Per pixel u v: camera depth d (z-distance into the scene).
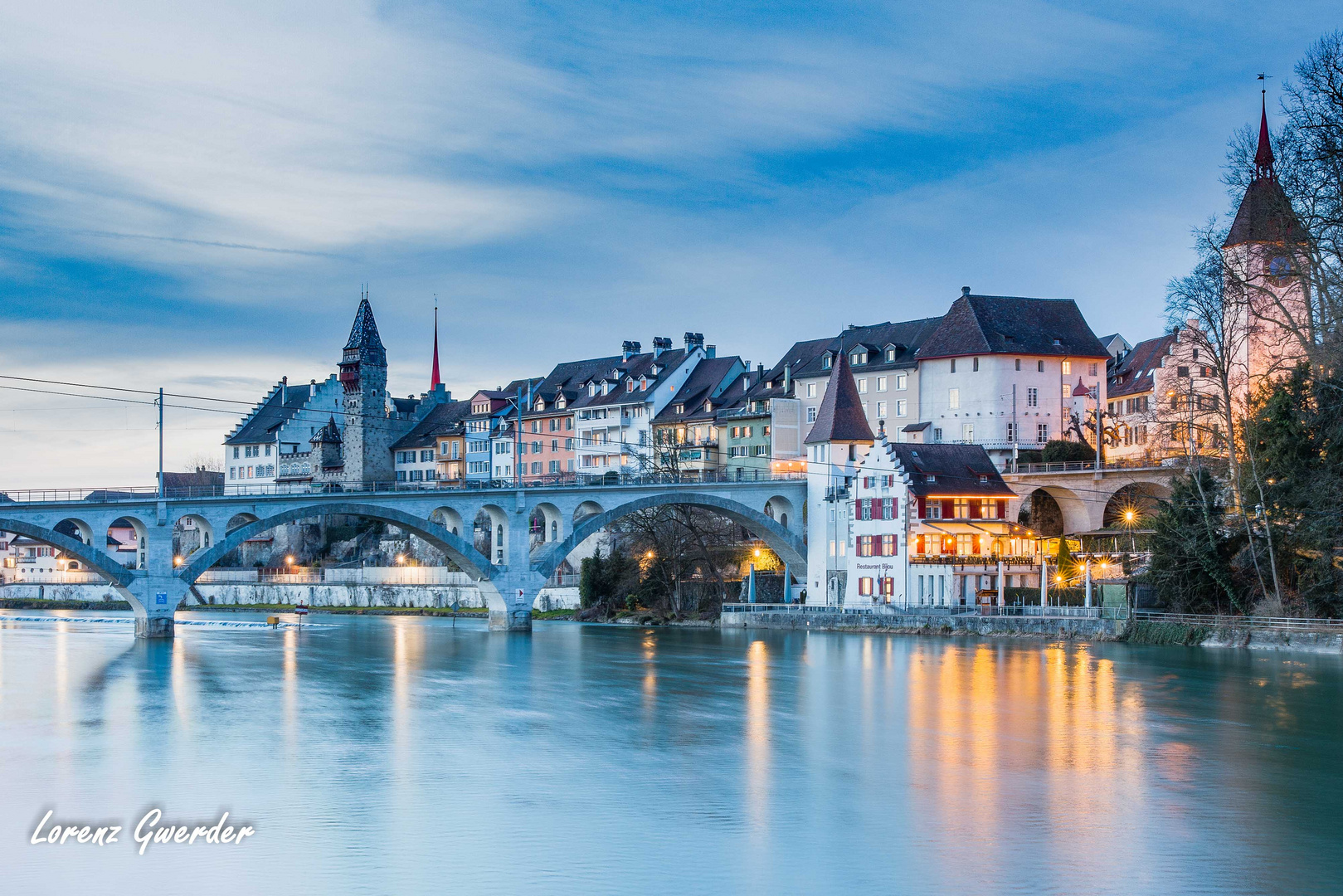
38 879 31.50
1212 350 89.38
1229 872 32.38
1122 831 36.06
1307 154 74.38
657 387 164.75
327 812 37.59
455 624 128.12
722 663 80.38
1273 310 94.69
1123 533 105.38
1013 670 73.31
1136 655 80.25
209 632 110.94
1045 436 136.75
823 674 73.31
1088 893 30.70
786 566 124.06
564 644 97.81
